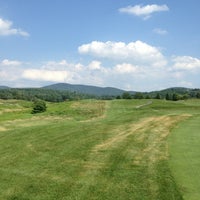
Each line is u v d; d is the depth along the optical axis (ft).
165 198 33.06
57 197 33.24
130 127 81.15
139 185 36.70
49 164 45.37
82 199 32.78
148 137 66.39
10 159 48.39
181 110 175.63
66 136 67.62
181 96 452.35
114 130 75.82
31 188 35.78
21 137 67.41
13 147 57.47
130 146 57.11
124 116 120.16
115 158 48.52
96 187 36.14
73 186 36.45
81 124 87.20
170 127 81.61
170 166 44.11
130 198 33.09
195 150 53.93
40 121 141.49
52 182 37.73
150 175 40.19
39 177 39.55
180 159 47.85
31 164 45.42
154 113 129.39
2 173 41.16
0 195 33.71
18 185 36.70
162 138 65.31
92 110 201.16
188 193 34.40
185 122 92.38
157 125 85.25
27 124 124.36
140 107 231.30
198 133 71.61
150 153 51.70
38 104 221.66
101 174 40.73
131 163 45.70
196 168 43.19
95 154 51.11
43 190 35.19
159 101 304.91
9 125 118.32
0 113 237.25
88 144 59.06
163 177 39.34
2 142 62.59
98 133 71.51
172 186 36.27
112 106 241.14
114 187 36.14
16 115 195.31
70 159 48.06
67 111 194.70
